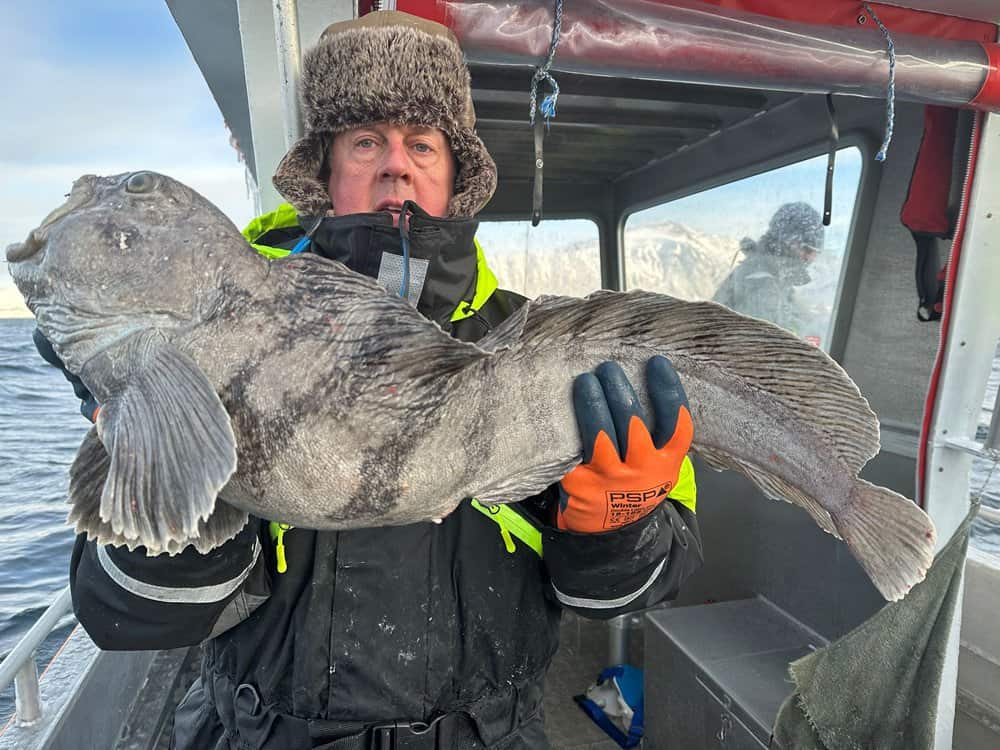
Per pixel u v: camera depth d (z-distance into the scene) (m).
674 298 1.45
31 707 2.38
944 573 2.20
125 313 1.21
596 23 1.70
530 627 1.57
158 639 1.29
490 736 1.51
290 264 1.26
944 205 2.54
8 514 9.73
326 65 1.57
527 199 4.48
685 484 1.80
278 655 1.43
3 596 7.34
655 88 2.95
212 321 1.21
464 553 1.51
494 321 1.80
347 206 1.65
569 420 1.38
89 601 1.29
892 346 2.90
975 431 2.46
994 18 2.05
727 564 3.65
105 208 1.23
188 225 1.23
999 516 2.74
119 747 2.73
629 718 3.19
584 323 1.44
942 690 2.48
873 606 2.76
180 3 2.30
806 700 2.27
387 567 1.43
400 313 1.23
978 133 2.24
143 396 1.15
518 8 1.64
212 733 1.56
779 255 3.45
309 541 1.45
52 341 1.24
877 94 2.01
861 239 2.98
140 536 1.05
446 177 1.71
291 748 1.41
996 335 2.38
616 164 4.18
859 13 1.94
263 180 1.81
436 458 1.28
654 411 1.38
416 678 1.44
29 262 1.25
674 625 3.09
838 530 1.63
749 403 1.57
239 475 1.21
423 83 1.54
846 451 1.59
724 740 2.57
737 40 1.79
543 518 1.54
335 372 1.22
